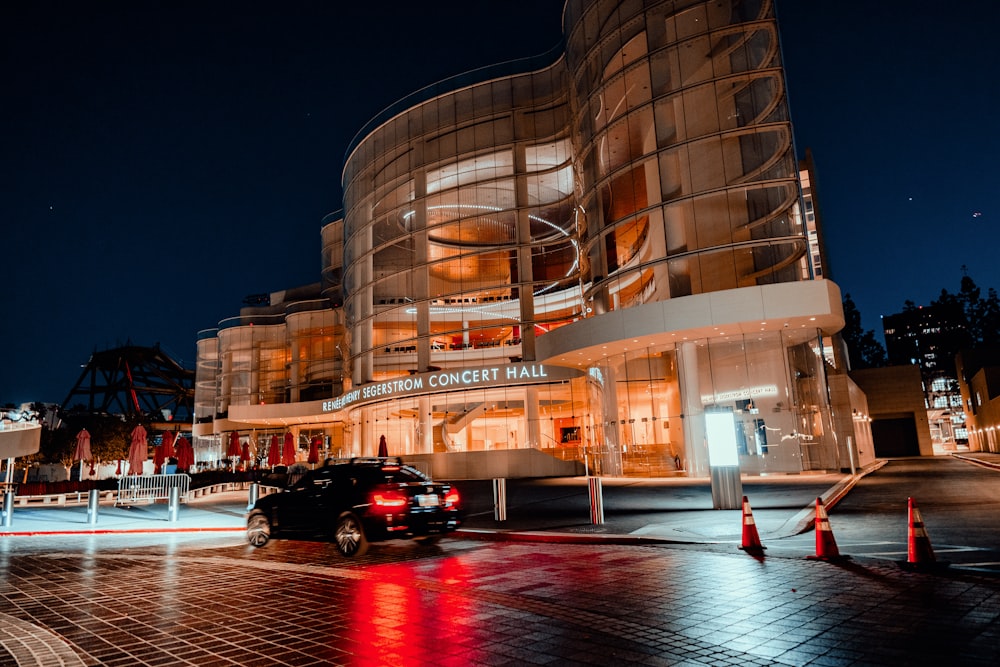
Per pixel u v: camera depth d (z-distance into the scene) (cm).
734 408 2856
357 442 5088
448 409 4219
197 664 522
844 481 2238
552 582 815
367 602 734
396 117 4794
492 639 571
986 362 6550
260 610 710
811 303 2581
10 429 3653
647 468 3070
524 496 2316
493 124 4356
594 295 3525
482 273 4353
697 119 3059
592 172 3516
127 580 935
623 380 3253
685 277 2975
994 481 2162
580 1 3678
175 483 3181
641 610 655
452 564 986
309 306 6731
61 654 554
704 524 1280
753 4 3044
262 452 6531
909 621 578
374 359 4809
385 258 4850
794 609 635
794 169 2856
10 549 1410
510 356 4222
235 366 7019
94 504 1975
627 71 3309
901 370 5919
